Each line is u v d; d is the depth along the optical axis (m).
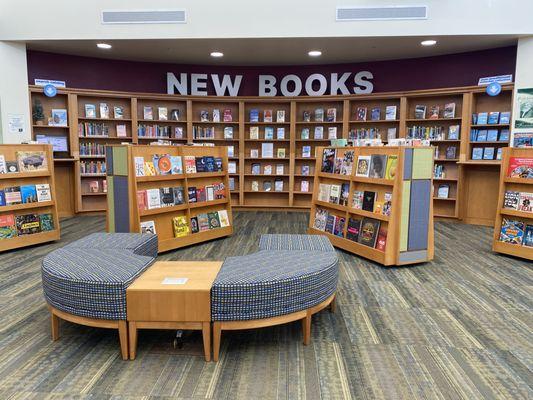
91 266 2.48
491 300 3.19
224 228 5.39
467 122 6.41
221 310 2.22
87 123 7.01
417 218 4.08
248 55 7.00
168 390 1.97
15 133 6.31
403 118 6.97
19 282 3.54
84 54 6.99
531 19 5.56
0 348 2.38
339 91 7.68
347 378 2.09
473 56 6.71
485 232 5.87
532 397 1.93
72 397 1.91
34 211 4.84
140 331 2.63
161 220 4.62
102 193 7.16
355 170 4.48
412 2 5.66
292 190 7.73
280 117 7.62
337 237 4.73
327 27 5.81
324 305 2.58
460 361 2.26
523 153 4.32
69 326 2.69
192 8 5.84
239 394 1.95
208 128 7.74
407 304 3.10
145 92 7.61
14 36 5.98
